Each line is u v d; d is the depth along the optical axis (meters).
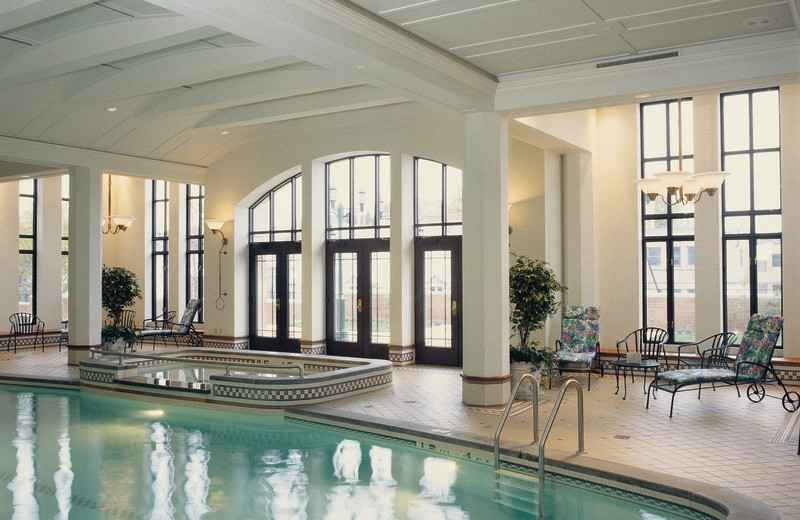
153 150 12.73
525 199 10.81
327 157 12.81
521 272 9.13
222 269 14.26
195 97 10.38
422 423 7.36
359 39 6.13
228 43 8.15
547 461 5.90
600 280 11.26
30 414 8.83
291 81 9.27
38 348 15.43
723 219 10.52
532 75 8.05
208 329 14.48
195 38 7.18
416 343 12.17
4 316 15.40
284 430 7.89
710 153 10.41
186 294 16.38
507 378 8.47
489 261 8.34
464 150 8.48
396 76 6.88
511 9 6.11
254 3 5.09
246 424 8.20
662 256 10.98
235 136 13.32
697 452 6.24
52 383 10.67
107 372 10.01
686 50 7.18
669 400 8.77
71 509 5.32
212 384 8.90
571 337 10.64
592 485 5.59
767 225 10.23
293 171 13.35
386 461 6.55
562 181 11.23
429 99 7.78
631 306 11.02
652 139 11.11
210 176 14.27
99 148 12.04
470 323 8.40
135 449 7.08
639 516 5.02
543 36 6.84
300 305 13.75
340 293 13.12
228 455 6.82
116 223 14.77
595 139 11.23
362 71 6.72
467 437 6.69
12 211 15.56
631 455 6.14
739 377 8.12
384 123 11.93
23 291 15.95
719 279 10.38
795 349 9.84
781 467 5.76
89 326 12.16
